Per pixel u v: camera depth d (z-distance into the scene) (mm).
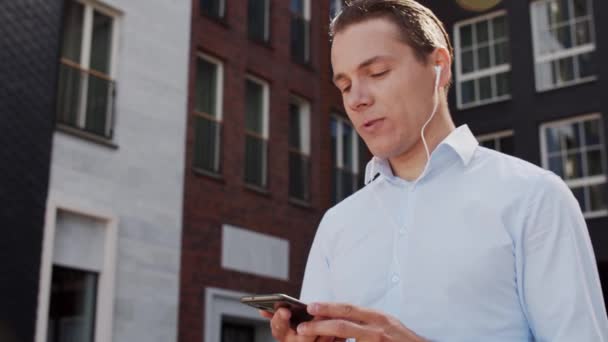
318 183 16875
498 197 1715
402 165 1907
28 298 11000
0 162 11000
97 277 12102
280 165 16016
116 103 12805
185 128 13922
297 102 17109
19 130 11305
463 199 1753
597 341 1568
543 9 19641
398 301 1769
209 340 13672
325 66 17750
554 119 18922
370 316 1535
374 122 1827
